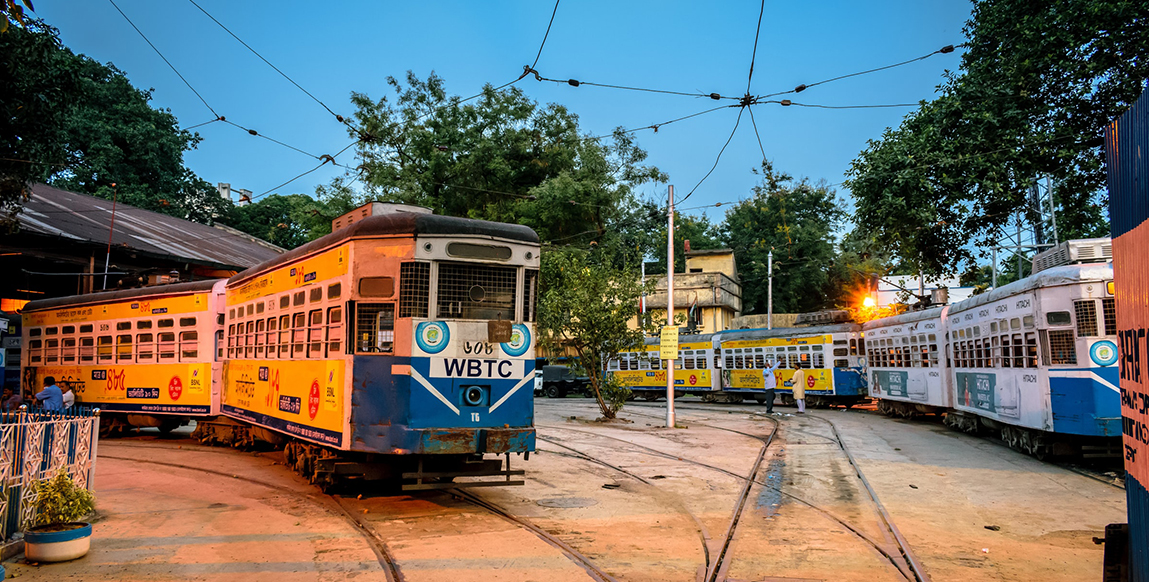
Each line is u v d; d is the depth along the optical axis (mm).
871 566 6477
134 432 17750
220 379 14234
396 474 9117
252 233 50500
